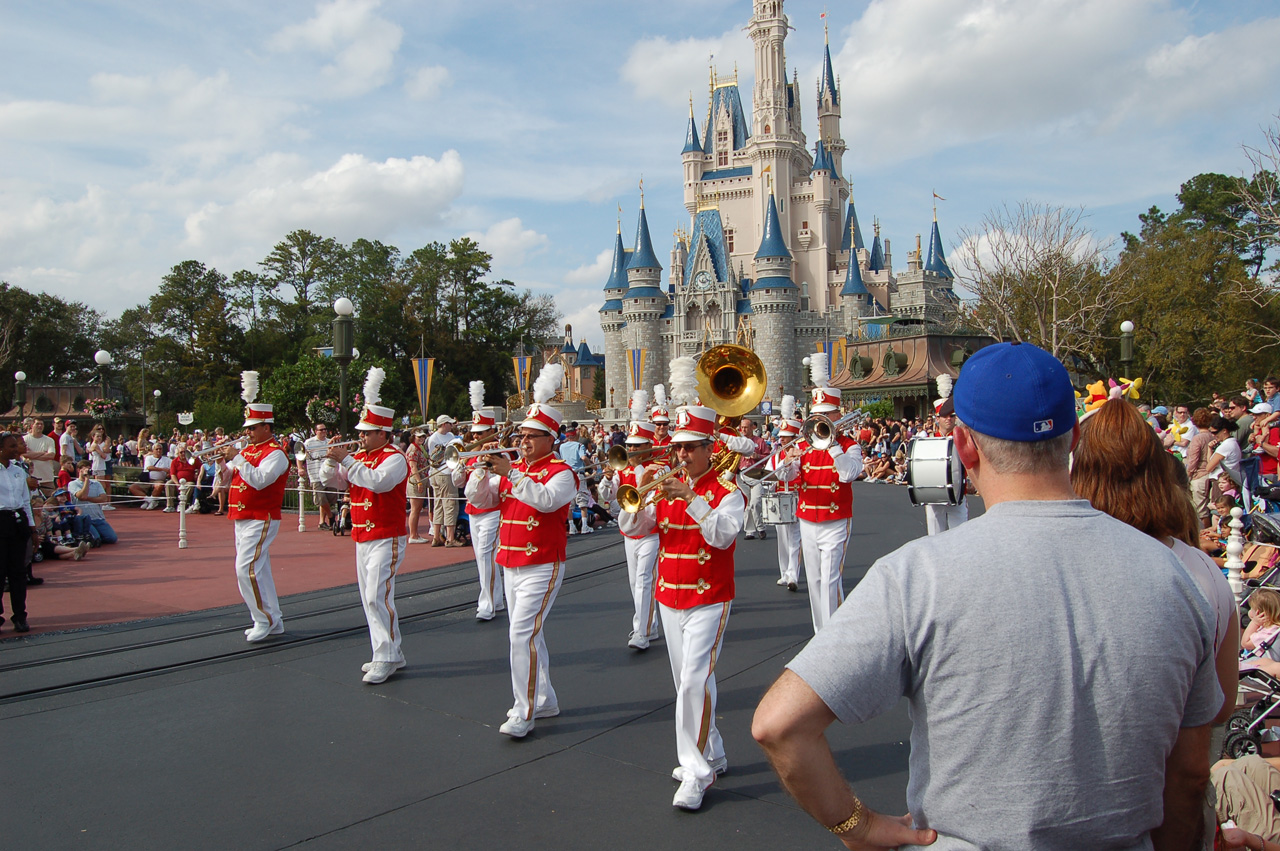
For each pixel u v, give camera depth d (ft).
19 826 16.19
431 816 16.43
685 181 367.45
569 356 345.10
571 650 28.81
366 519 25.00
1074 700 5.85
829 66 375.45
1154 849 7.28
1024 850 5.88
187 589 40.68
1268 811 13.07
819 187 339.36
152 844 15.43
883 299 334.03
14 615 31.45
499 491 22.29
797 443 28.48
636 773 18.39
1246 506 36.83
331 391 103.76
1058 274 125.70
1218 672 9.32
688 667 17.12
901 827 6.61
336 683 25.13
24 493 32.09
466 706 22.98
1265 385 46.57
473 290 237.86
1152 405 142.72
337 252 239.91
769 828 15.72
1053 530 6.36
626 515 18.25
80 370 261.24
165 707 23.07
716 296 318.86
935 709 6.24
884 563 6.75
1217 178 183.01
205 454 30.32
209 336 213.46
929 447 17.87
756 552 49.44
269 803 17.08
